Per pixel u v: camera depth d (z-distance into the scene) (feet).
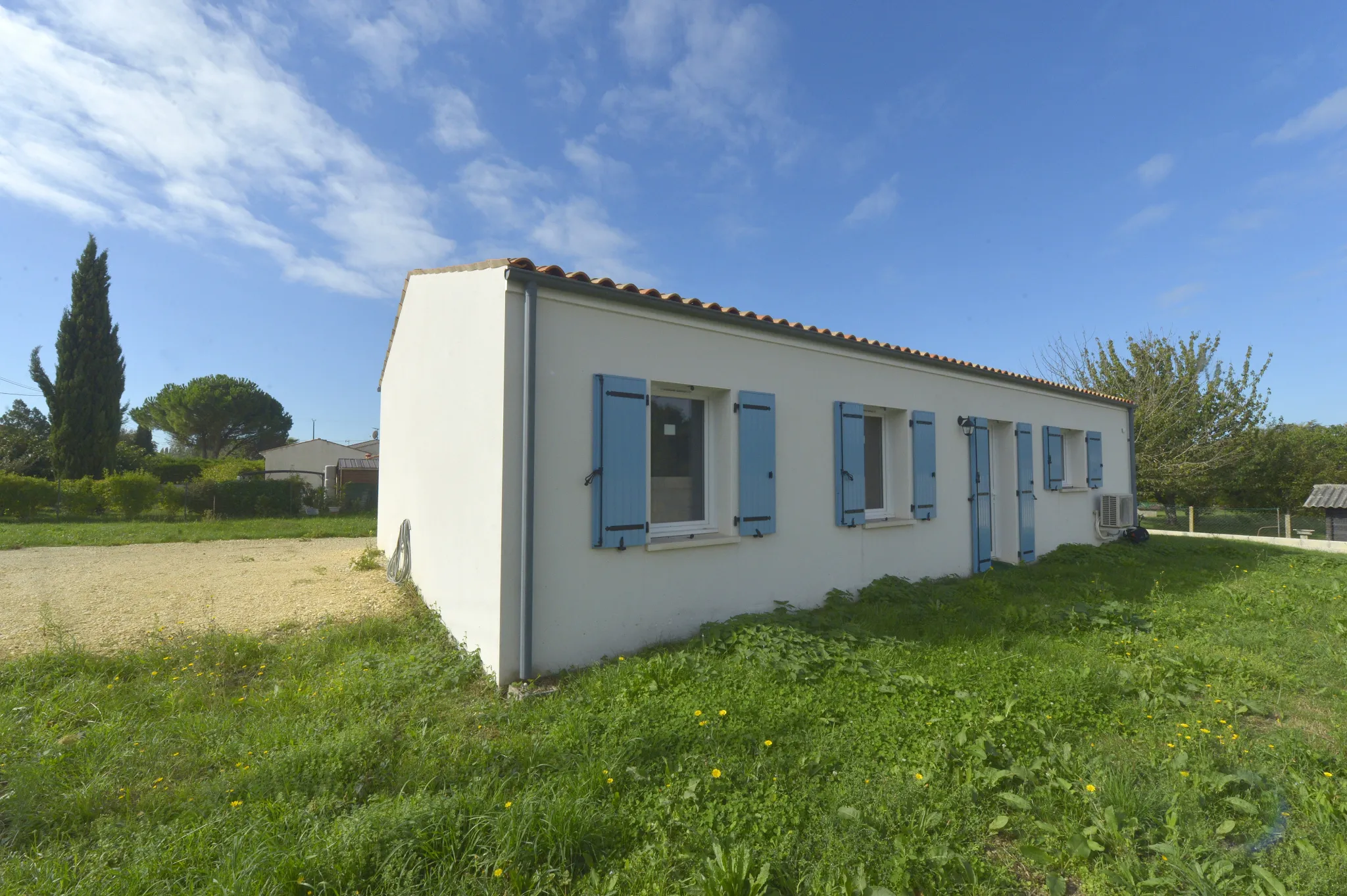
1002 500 31.91
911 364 26.32
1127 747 11.24
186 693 13.20
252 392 136.05
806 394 22.13
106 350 80.64
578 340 16.26
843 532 23.16
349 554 33.65
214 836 8.27
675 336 18.40
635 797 9.44
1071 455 38.27
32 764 9.91
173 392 128.77
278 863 7.49
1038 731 11.44
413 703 12.91
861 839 8.36
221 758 10.68
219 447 135.23
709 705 12.31
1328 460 69.15
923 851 8.30
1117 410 41.52
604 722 11.62
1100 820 8.89
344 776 9.89
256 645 16.17
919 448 26.21
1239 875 7.82
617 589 16.81
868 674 14.32
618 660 15.70
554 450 15.66
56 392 77.97
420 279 23.00
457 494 17.76
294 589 23.47
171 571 27.40
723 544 19.27
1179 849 8.21
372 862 7.72
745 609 19.86
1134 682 14.21
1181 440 61.31
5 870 7.62
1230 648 17.15
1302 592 24.85
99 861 7.79
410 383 25.07
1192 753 10.90
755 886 7.31
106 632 17.44
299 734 11.20
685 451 19.60
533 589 15.02
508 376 14.94
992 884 7.80
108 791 9.46
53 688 13.34
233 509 63.77
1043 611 20.72
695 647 16.43
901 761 10.46
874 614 20.33
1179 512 66.44
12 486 54.90
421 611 20.07
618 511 16.72
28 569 27.94
